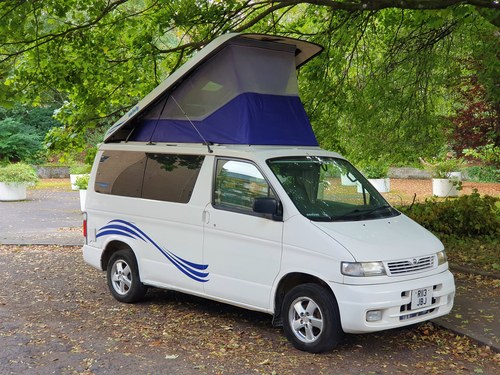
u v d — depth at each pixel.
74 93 12.05
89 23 10.36
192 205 7.02
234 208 6.65
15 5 9.07
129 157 7.96
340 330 5.84
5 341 6.42
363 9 9.14
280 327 6.93
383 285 5.71
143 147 7.82
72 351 6.10
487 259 10.07
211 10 10.61
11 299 8.34
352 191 6.91
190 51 11.46
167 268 7.31
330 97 12.14
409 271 5.93
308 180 6.67
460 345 6.31
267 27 12.09
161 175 7.51
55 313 7.59
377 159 14.48
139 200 7.66
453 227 12.02
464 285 8.63
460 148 17.58
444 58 12.84
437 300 6.14
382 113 13.18
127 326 6.99
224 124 7.20
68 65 11.18
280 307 6.33
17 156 34.69
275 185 6.36
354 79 12.78
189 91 7.57
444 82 13.17
